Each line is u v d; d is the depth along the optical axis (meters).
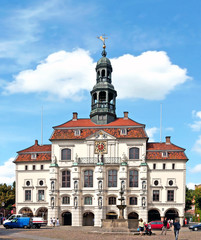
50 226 72.62
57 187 77.94
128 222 53.09
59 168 78.94
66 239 39.44
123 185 75.19
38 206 79.56
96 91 85.19
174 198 75.62
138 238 40.81
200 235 47.16
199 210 110.50
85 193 76.44
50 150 82.81
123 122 82.12
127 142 78.06
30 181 81.06
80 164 77.19
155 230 61.75
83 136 79.75
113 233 47.09
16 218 61.09
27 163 82.06
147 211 74.56
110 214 72.88
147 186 76.31
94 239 39.41
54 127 82.38
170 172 76.62
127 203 75.44
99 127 80.81
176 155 77.31
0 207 108.38
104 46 90.06
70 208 76.81
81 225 75.31
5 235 43.97
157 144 80.25
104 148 78.31
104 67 87.06
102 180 75.19
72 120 85.62
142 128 79.38
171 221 69.44
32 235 44.44
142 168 75.81
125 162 76.31
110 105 85.00
